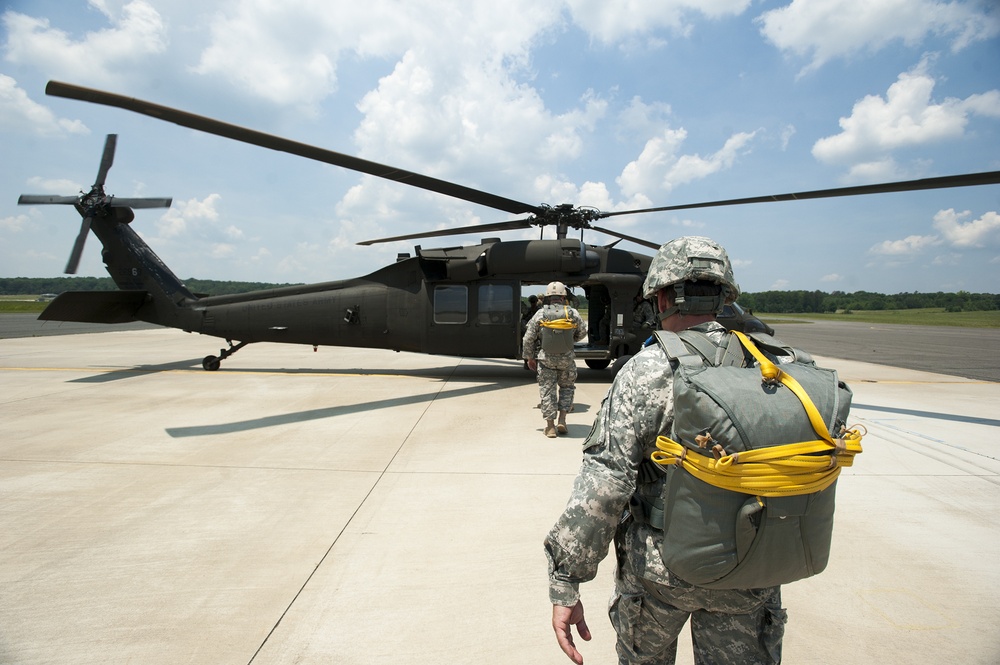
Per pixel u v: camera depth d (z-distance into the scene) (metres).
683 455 1.37
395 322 9.95
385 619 2.57
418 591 2.81
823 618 2.64
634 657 1.67
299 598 2.74
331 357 13.97
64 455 5.03
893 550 3.35
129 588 2.81
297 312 10.17
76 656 2.28
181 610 2.62
